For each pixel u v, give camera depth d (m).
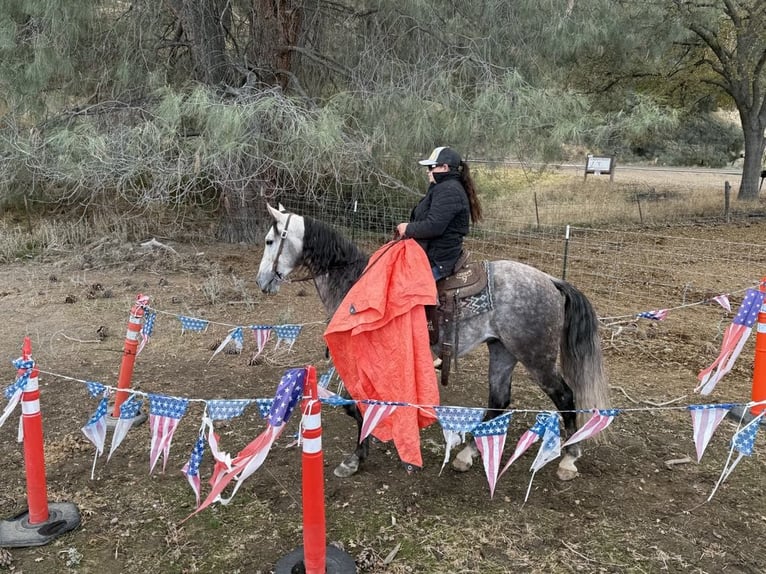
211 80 9.53
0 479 3.85
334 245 3.94
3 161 9.18
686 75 17.52
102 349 6.05
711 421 3.04
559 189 17.77
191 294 7.87
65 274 8.62
